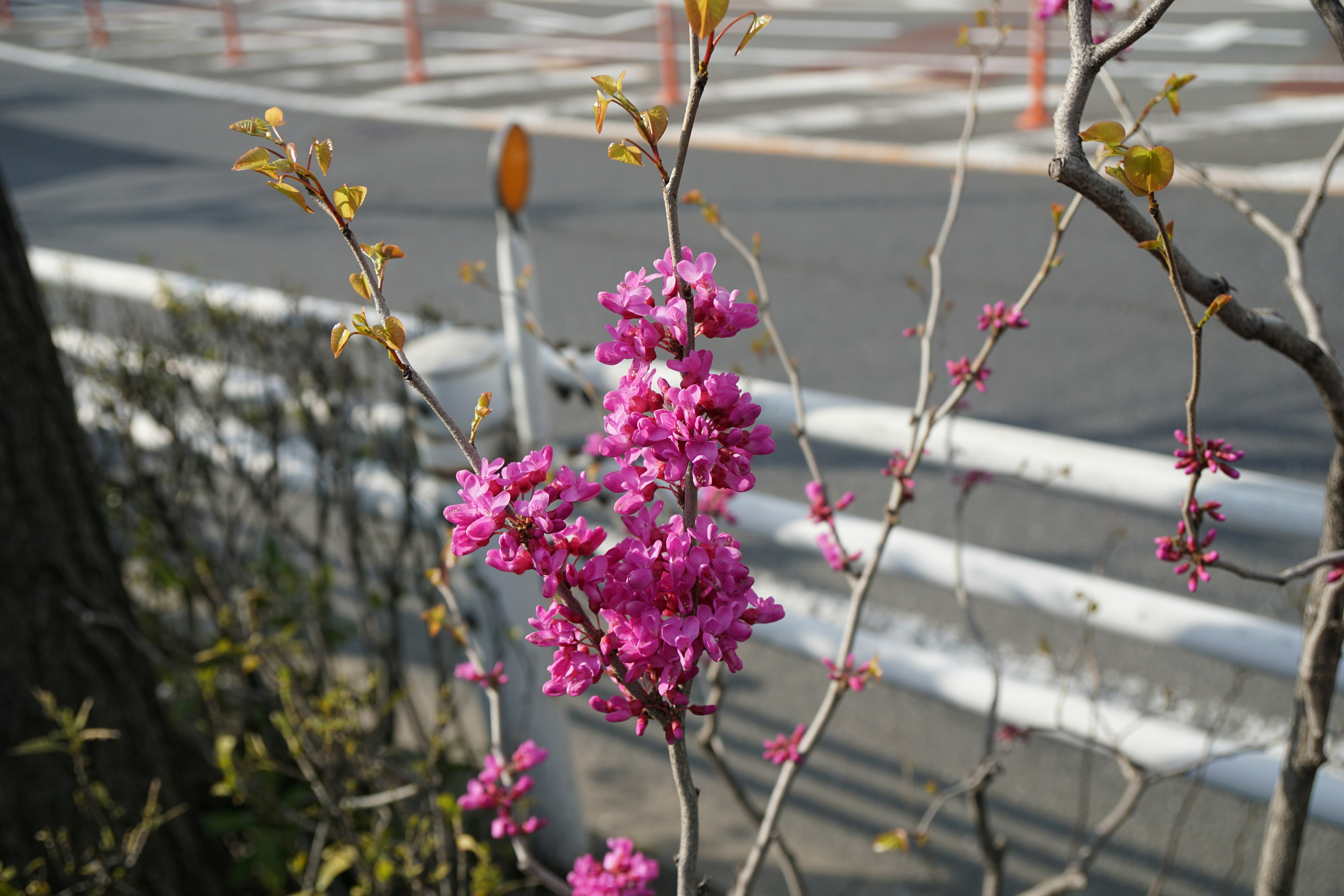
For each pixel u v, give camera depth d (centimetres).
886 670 244
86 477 245
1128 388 518
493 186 227
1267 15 1080
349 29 1464
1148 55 1002
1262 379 512
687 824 98
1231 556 399
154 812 236
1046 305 600
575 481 92
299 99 1161
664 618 89
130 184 941
